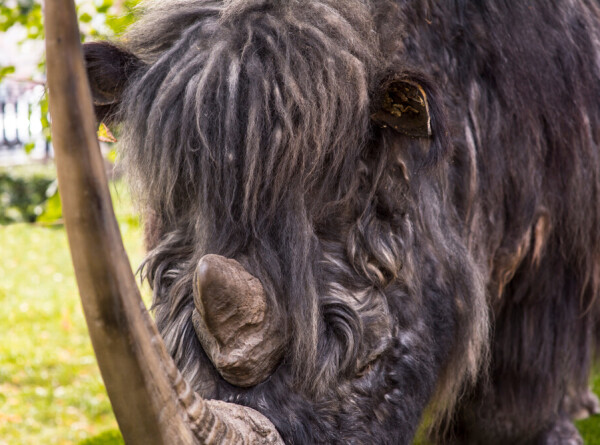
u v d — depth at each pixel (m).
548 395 8.20
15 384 14.68
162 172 4.95
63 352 16.53
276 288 4.66
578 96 7.37
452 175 6.36
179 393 3.55
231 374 4.50
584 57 7.56
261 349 4.54
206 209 4.83
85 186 2.98
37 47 12.80
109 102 5.68
